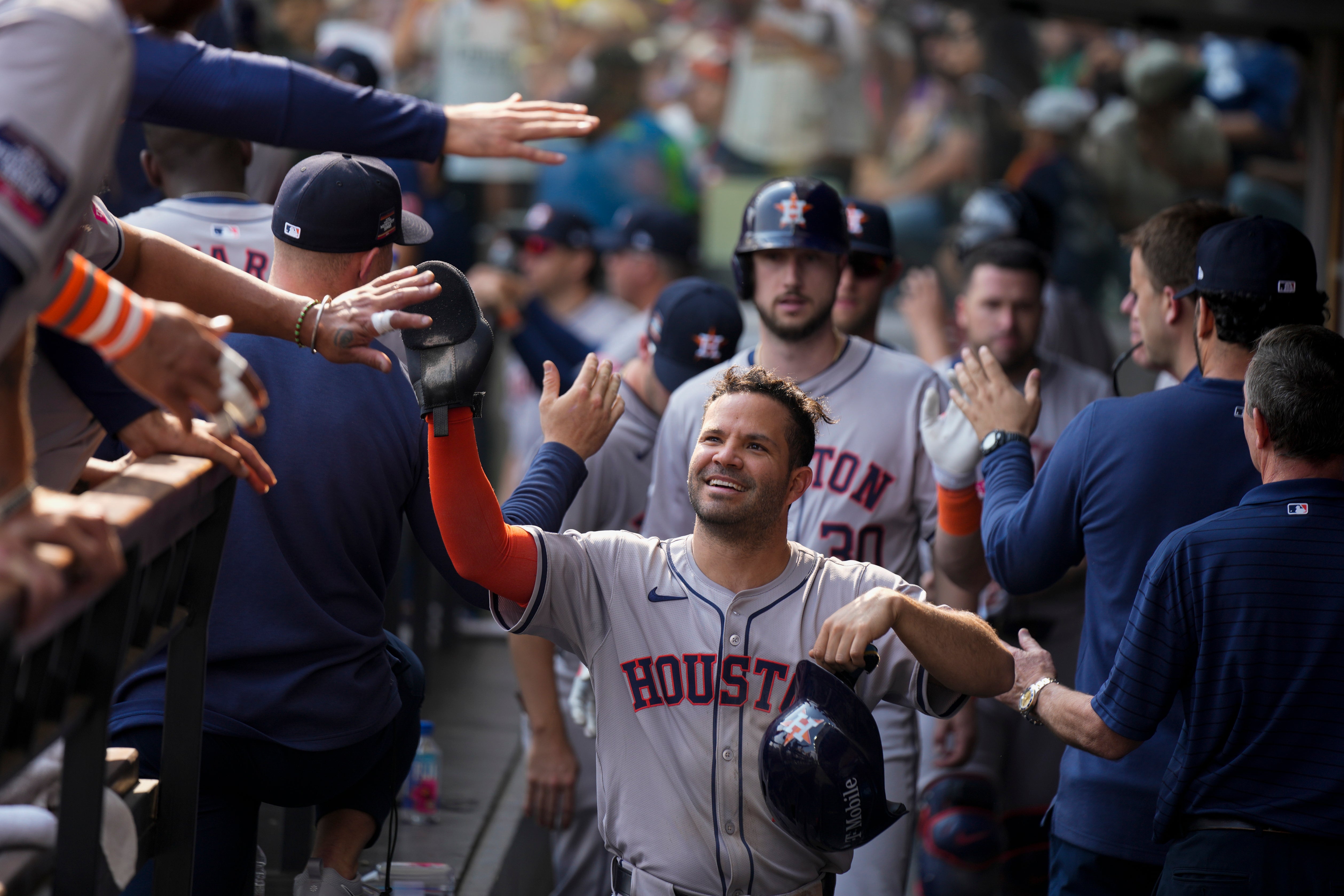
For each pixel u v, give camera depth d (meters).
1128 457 10.62
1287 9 20.30
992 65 34.84
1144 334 12.53
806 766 8.69
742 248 13.24
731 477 9.33
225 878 10.20
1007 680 9.40
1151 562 9.72
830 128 35.28
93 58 5.76
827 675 8.95
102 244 8.41
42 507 6.46
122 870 7.57
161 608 8.02
